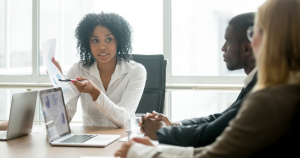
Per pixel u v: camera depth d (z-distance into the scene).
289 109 0.71
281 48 0.75
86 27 2.01
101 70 2.12
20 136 1.53
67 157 1.14
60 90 1.55
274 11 0.77
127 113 1.83
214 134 1.21
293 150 0.73
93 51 2.01
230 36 1.33
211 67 3.17
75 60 3.33
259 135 0.73
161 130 1.32
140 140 1.00
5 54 3.42
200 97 3.20
